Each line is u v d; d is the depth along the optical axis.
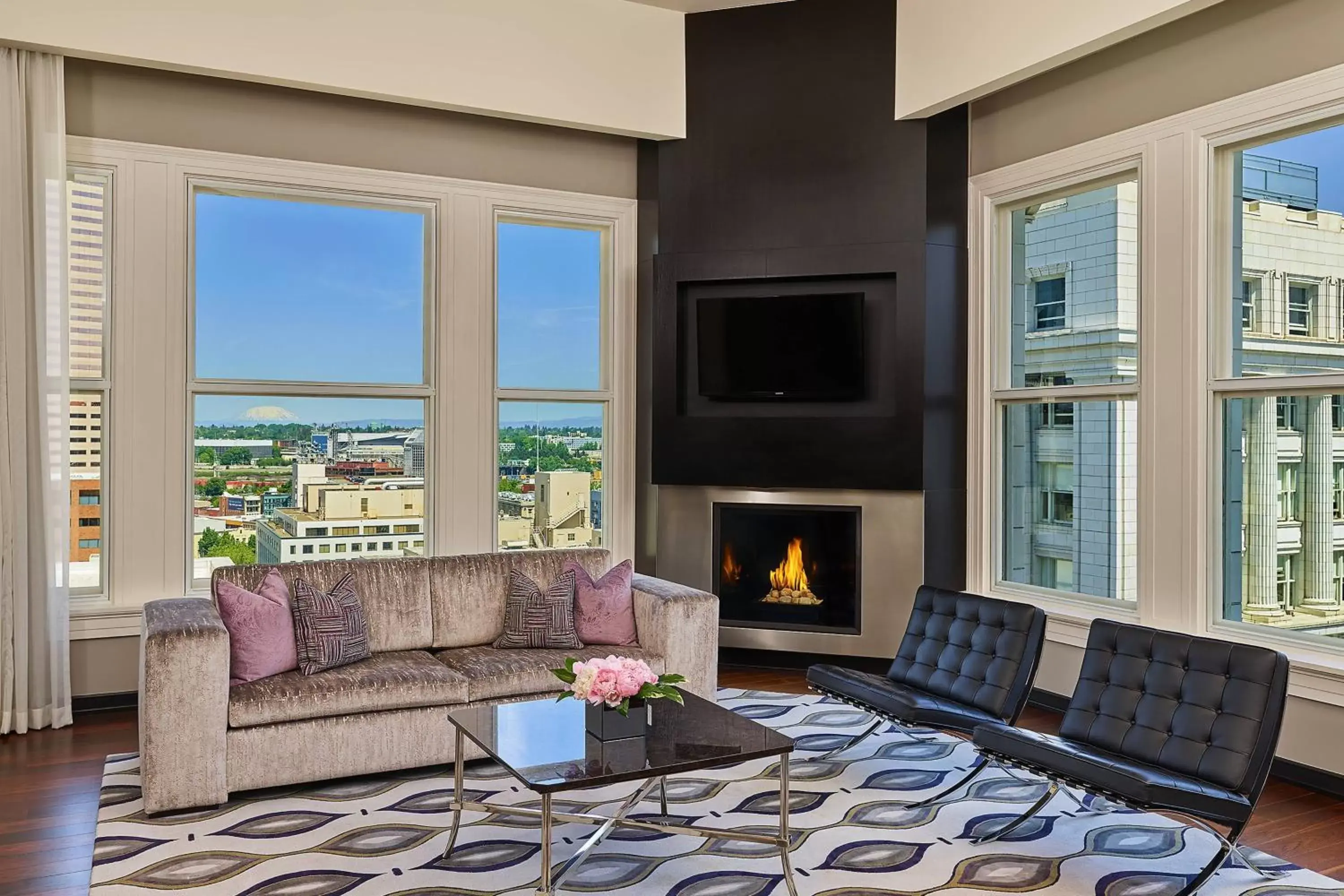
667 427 5.83
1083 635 4.84
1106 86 4.78
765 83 5.63
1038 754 3.15
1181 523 4.42
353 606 4.27
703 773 4.00
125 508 4.91
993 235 5.50
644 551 6.03
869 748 4.35
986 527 5.50
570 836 3.35
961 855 3.22
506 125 5.74
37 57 4.54
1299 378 3.99
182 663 3.52
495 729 3.15
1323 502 3.95
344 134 5.36
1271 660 3.04
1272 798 3.80
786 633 5.71
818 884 3.00
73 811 3.56
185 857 3.15
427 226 5.64
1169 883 3.03
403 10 5.10
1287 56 3.98
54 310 4.61
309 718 3.77
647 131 5.68
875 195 5.46
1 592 4.46
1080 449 5.04
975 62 4.91
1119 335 4.81
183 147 5.02
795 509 5.70
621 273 6.06
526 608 4.62
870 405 5.59
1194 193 4.35
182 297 5.03
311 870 3.06
